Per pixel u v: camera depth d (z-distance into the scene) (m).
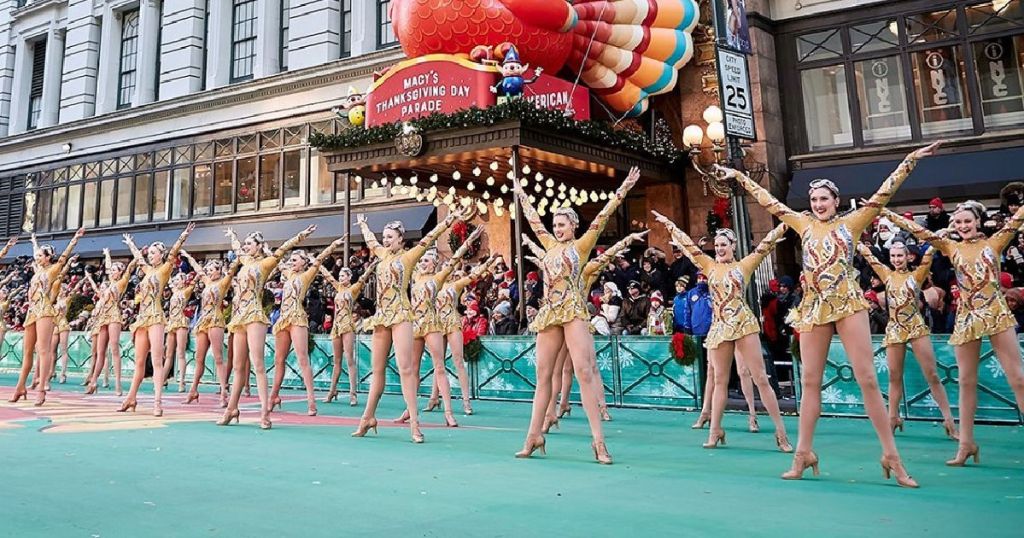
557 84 14.49
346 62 21.80
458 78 13.65
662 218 7.57
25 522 3.97
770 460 6.26
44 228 28.86
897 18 15.70
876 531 3.74
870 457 6.34
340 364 12.62
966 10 15.12
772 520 4.00
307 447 6.95
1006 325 5.84
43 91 30.52
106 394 14.01
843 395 9.35
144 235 25.75
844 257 5.23
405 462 6.08
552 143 13.45
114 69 28.70
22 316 20.80
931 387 7.57
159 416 9.66
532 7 13.75
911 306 7.63
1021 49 14.56
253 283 8.80
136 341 10.09
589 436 7.96
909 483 4.99
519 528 3.83
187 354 16.27
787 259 15.45
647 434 8.12
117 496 4.67
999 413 8.34
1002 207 10.82
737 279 7.08
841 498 4.61
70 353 18.52
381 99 14.78
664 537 3.63
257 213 23.33
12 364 19.41
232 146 24.47
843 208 15.14
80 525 3.91
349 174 15.41
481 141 13.14
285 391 14.75
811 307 5.34
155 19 27.81
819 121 16.30
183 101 25.19
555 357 6.47
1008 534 3.66
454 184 17.17
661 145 16.23
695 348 10.30
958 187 14.09
